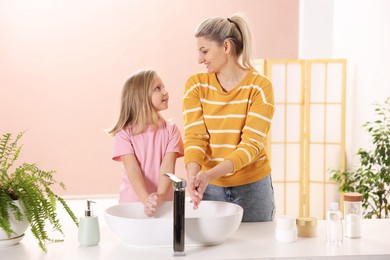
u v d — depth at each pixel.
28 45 5.30
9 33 5.27
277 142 4.62
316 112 4.60
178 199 1.41
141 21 5.42
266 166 1.92
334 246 1.50
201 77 1.89
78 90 5.39
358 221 1.59
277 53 5.51
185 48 5.47
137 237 1.46
